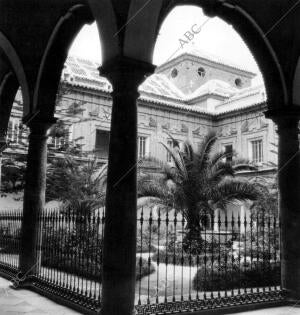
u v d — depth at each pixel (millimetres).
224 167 14852
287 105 7895
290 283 7520
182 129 31125
